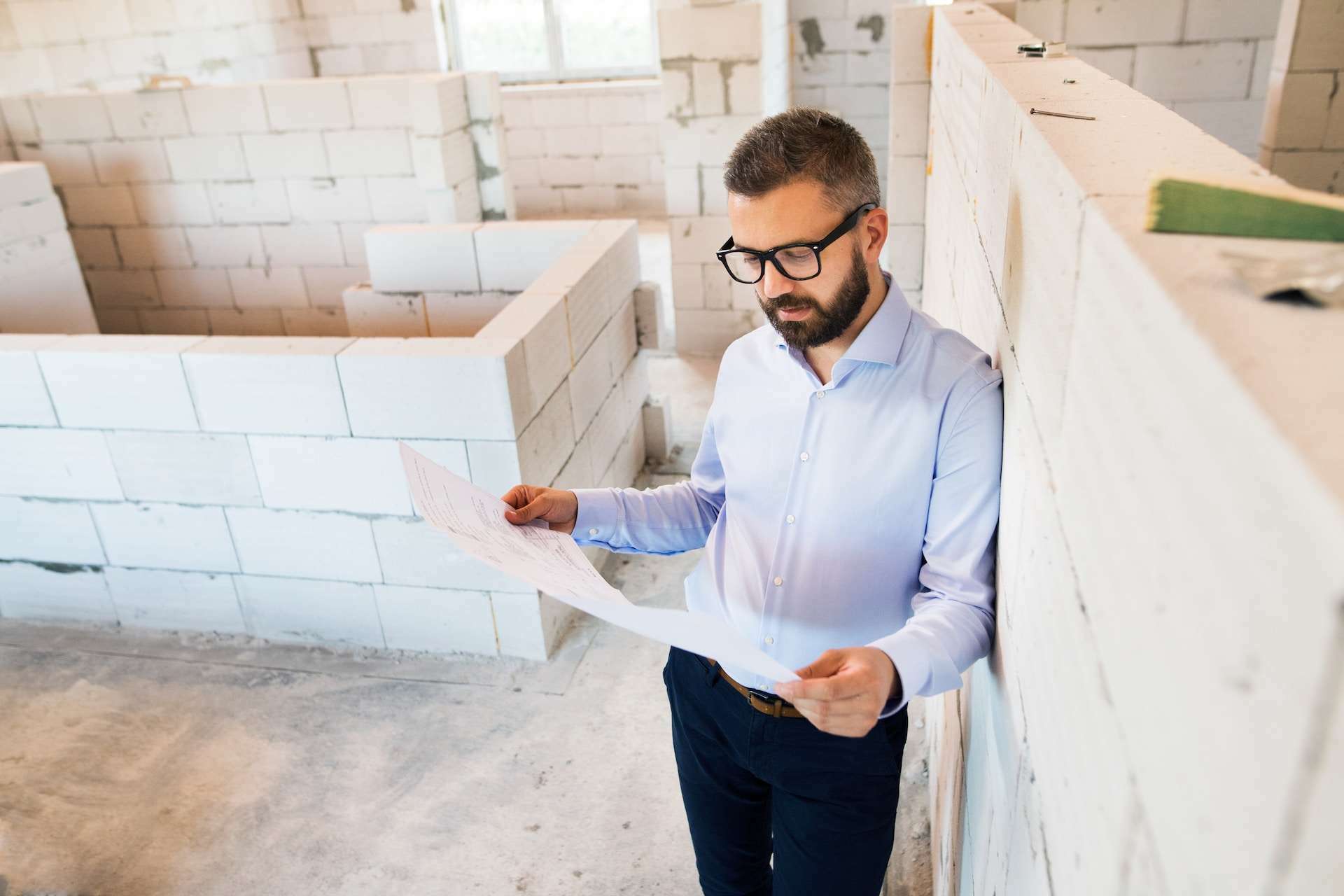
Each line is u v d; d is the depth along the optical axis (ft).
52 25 19.30
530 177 26.63
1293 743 1.05
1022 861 2.94
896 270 14.60
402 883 7.18
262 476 9.07
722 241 16.07
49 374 8.96
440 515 3.99
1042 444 2.77
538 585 3.44
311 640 9.88
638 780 7.98
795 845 4.36
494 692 9.05
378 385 8.39
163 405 8.89
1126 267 1.83
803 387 4.04
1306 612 1.01
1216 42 14.51
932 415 3.75
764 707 4.24
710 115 15.15
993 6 12.65
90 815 7.93
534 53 26.76
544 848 7.40
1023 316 3.22
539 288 9.89
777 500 4.21
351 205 17.04
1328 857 1.01
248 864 7.41
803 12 21.53
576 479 10.40
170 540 9.64
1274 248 1.74
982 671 4.14
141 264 18.26
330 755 8.43
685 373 16.25
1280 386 1.19
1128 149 2.69
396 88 15.92
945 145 8.70
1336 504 0.94
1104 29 14.79
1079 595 2.23
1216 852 1.30
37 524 9.84
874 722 3.17
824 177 3.41
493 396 8.24
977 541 3.72
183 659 9.74
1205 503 1.34
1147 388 1.67
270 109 16.47
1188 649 1.42
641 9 25.77
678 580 10.69
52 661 9.80
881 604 4.08
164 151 17.12
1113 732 1.88
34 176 14.42
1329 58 10.30
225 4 23.65
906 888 6.64
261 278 18.03
